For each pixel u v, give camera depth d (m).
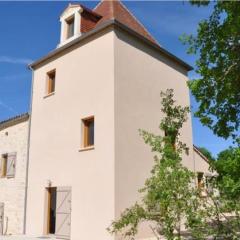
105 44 13.83
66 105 14.91
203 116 9.33
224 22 7.98
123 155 12.74
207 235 6.14
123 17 17.39
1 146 18.38
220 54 8.49
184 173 6.53
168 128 7.50
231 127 9.23
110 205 12.05
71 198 13.56
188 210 6.23
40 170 15.42
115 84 13.15
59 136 14.88
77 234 12.95
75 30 16.03
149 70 15.09
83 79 14.40
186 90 17.30
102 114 13.20
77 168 13.64
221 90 8.77
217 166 7.40
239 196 6.14
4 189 17.39
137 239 12.30
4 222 16.78
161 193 6.46
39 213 14.91
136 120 13.75
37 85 16.94
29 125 16.73
